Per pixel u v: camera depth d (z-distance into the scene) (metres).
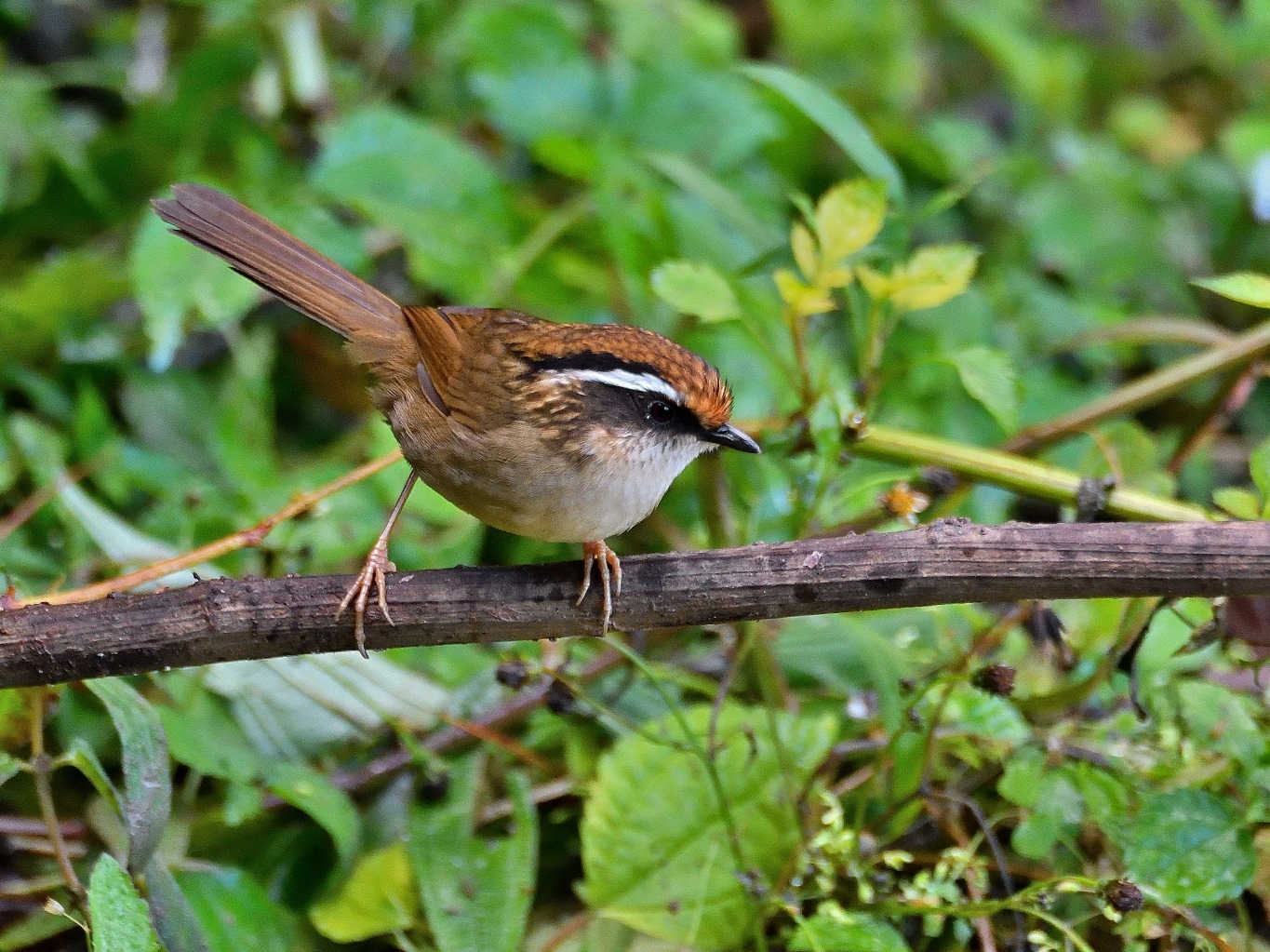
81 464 11.78
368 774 9.67
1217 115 18.08
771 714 9.23
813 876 9.03
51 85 14.08
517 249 13.57
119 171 13.89
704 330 12.88
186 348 13.20
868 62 17.05
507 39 14.80
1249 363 10.63
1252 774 8.54
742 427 9.71
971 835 9.58
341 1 14.56
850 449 9.79
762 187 15.05
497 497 8.44
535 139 14.48
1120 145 17.56
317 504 10.01
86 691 9.67
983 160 16.09
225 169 14.09
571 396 8.23
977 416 13.37
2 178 12.66
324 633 7.72
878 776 9.19
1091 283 15.27
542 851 9.97
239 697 9.84
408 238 12.95
